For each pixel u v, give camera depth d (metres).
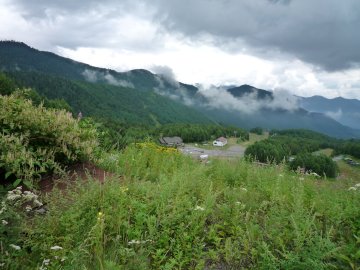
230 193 6.20
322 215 5.45
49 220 4.24
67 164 6.83
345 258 3.96
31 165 5.51
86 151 7.12
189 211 5.20
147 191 5.46
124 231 4.45
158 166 8.27
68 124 7.19
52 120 6.74
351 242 4.42
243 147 140.38
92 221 4.39
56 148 6.48
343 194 6.11
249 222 4.85
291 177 7.54
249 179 7.45
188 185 6.09
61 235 4.14
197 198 6.05
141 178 7.32
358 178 7.00
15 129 6.30
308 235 4.39
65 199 4.78
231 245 4.34
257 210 5.37
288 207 5.57
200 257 4.20
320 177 7.62
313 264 3.55
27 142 6.01
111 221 4.42
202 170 7.65
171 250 4.22
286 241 4.41
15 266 3.46
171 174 7.44
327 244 3.88
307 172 7.81
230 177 7.89
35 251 3.82
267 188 6.50
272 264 3.72
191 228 4.66
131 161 7.98
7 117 6.23
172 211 4.88
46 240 3.97
